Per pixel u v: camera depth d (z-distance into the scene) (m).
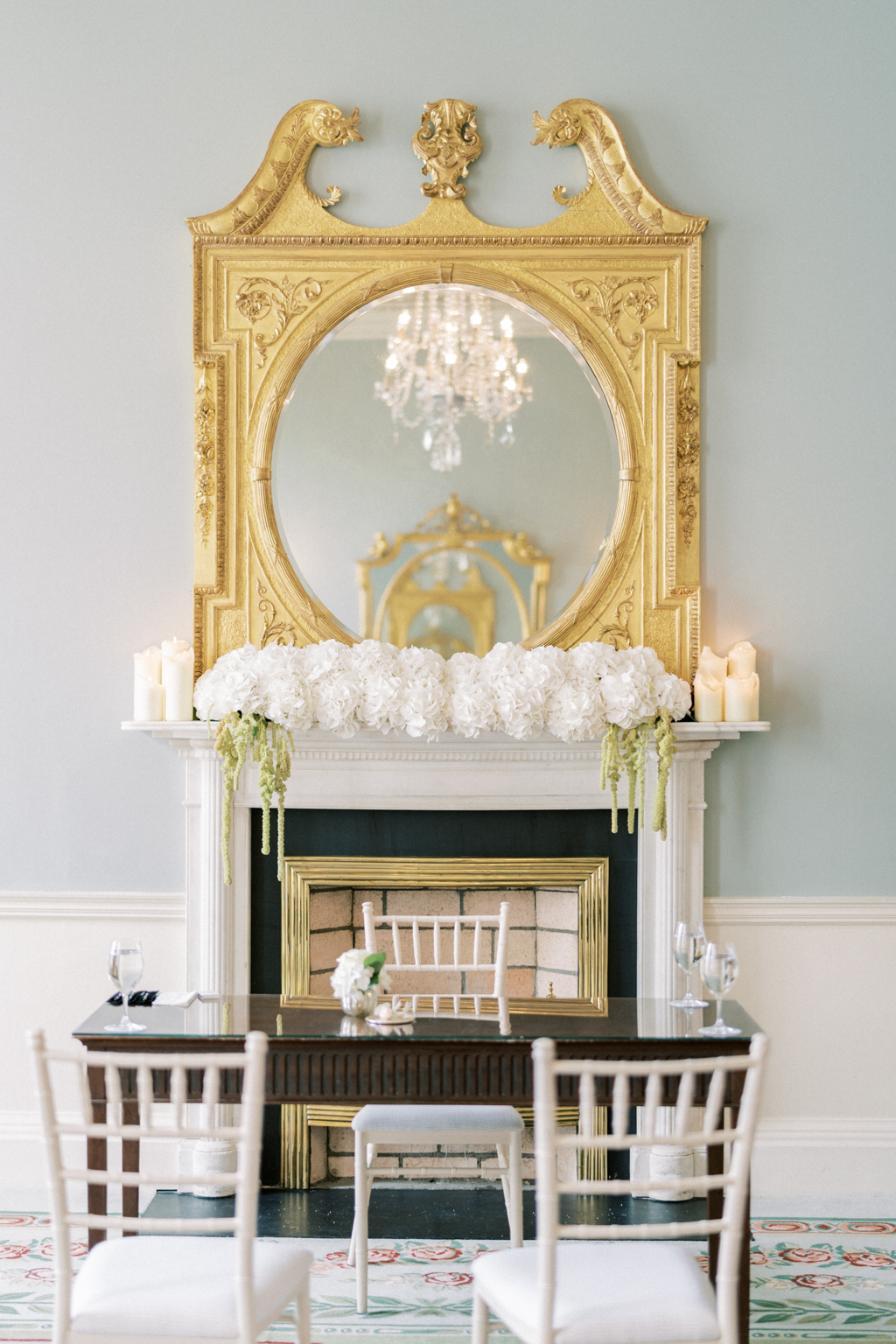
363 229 3.88
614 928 3.84
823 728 3.90
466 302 3.92
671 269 3.89
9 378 3.91
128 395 3.91
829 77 3.91
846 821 3.90
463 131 3.91
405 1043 2.63
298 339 3.88
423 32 3.91
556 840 3.86
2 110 3.91
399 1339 2.83
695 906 3.83
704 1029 2.72
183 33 3.92
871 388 3.91
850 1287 3.12
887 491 3.91
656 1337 2.06
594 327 3.89
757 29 3.92
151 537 3.90
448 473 3.90
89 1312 2.08
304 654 3.71
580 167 3.91
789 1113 3.84
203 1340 2.08
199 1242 2.33
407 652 3.72
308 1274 2.36
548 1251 2.03
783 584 3.91
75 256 3.91
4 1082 3.83
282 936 3.85
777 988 3.86
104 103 3.91
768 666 3.90
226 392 3.87
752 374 3.91
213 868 3.77
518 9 3.91
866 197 3.91
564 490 3.90
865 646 3.91
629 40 3.92
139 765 3.88
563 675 3.64
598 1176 3.81
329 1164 4.04
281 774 3.64
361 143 3.91
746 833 3.88
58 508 3.90
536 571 3.90
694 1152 3.80
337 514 3.89
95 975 3.85
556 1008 2.98
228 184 3.92
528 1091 2.64
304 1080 2.63
